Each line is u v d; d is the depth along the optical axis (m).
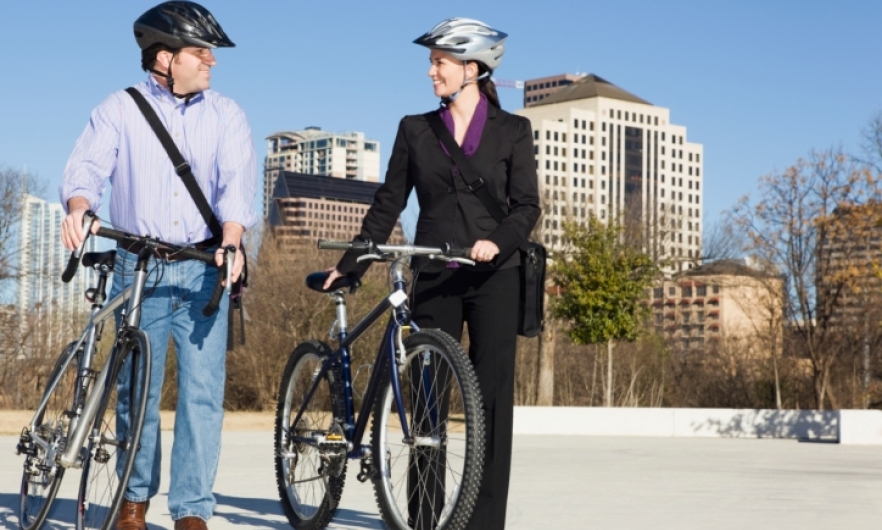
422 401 4.23
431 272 4.55
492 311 4.48
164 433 17.62
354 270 4.76
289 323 38.50
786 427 23.92
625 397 51.94
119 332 4.19
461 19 4.58
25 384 34.66
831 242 30.95
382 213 4.71
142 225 4.46
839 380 42.09
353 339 4.69
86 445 4.19
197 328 4.44
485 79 4.63
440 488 4.28
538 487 8.09
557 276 30.78
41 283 38.75
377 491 4.37
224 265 4.12
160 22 4.42
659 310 53.72
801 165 31.31
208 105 4.57
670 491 7.86
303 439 4.95
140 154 4.46
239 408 39.75
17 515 5.27
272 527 5.15
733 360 51.22
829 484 8.88
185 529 4.33
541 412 23.83
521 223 4.41
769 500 7.18
